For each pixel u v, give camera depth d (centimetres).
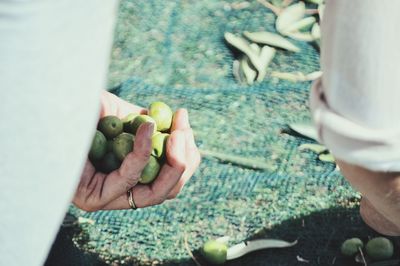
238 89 271
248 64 279
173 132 190
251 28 297
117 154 189
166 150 188
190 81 276
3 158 94
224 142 252
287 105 265
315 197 234
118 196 182
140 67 281
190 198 233
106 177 180
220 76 278
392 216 133
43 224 102
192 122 259
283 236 225
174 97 269
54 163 97
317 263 220
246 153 248
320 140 119
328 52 112
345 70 110
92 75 96
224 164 244
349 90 111
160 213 229
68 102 94
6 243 100
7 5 85
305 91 270
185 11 305
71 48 91
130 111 213
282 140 253
